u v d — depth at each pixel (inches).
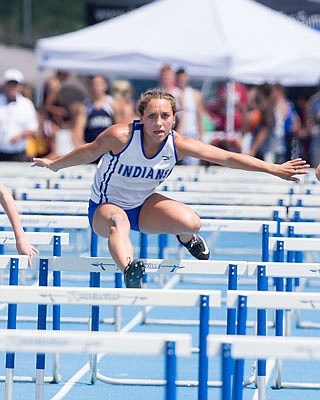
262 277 597.0
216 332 949.2
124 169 690.8
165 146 684.7
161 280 1145.4
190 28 1838.1
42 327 607.8
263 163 687.7
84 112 1503.4
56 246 675.4
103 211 688.4
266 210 842.8
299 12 2281.0
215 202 995.3
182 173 1349.7
